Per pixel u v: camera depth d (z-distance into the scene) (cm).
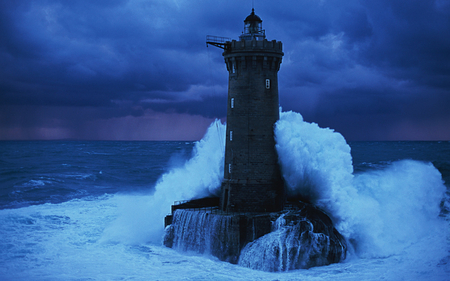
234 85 3972
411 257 3716
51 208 5697
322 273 3356
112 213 5284
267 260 3450
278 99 4084
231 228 3619
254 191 3909
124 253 3838
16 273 3312
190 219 3916
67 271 3362
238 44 3881
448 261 3550
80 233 4431
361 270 3419
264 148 3931
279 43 3956
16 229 4531
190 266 3491
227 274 3303
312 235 3572
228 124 4056
